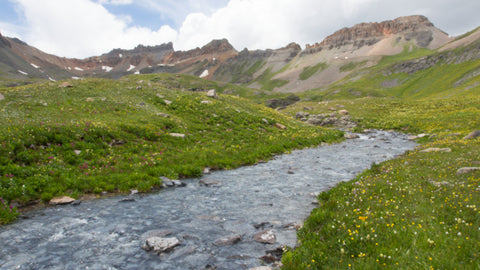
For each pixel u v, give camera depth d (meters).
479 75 163.25
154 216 10.71
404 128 57.72
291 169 20.75
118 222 10.03
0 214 9.88
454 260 5.49
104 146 20.92
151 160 19.64
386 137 47.78
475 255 5.55
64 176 14.77
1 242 8.21
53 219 10.27
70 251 7.73
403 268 5.42
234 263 7.05
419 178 13.58
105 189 14.28
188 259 7.29
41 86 39.28
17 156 15.38
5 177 12.95
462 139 29.42
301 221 9.98
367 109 87.12
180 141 26.83
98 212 11.15
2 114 23.67
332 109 89.81
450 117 57.06
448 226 7.21
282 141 33.00
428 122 56.97
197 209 11.61
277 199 13.02
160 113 34.78
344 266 5.84
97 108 32.16
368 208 8.98
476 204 8.79
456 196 9.72
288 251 7.29
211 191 14.62
